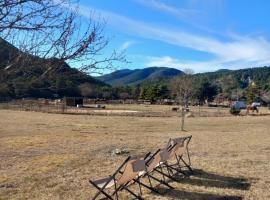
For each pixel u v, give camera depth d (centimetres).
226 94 13300
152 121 3722
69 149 1661
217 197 910
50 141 1930
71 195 917
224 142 1995
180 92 5725
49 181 1054
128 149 1670
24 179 1075
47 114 4481
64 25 365
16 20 342
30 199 888
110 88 12094
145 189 960
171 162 1334
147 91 11494
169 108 7162
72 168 1236
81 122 3409
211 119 4184
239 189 985
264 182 1066
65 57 350
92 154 1530
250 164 1334
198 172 1183
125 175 794
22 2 344
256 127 3162
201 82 12019
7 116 4016
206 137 2247
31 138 2062
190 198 895
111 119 3875
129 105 8906
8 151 1579
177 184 1024
